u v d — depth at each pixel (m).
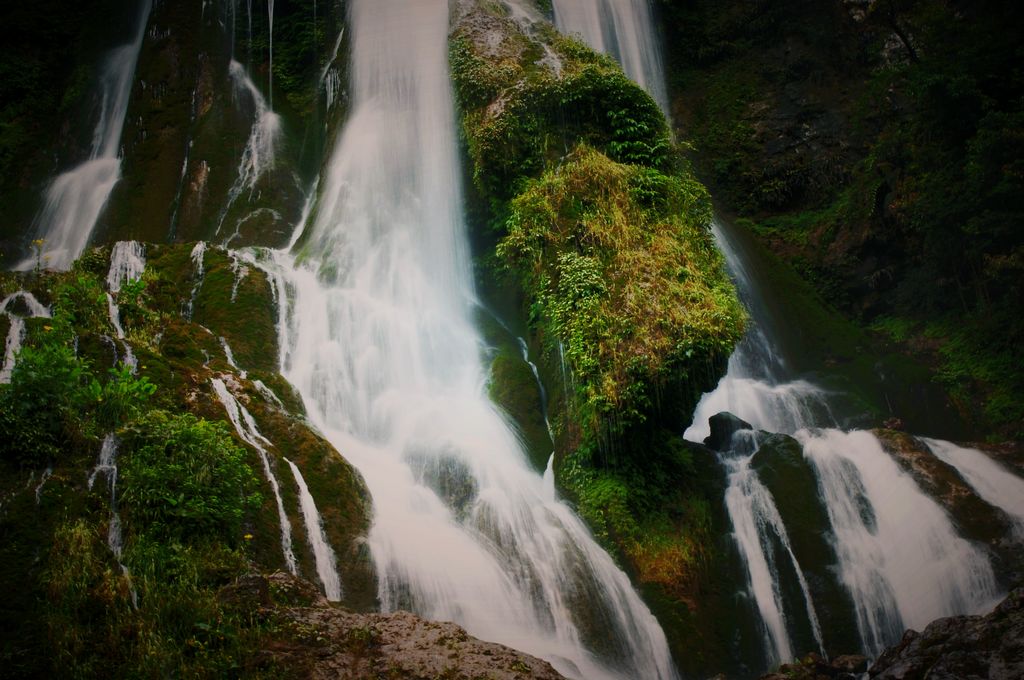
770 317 19.88
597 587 11.39
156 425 9.94
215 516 9.42
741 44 27.89
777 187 25.55
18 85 25.27
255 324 14.66
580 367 13.18
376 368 14.87
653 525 12.43
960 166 20.23
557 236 14.49
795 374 19.23
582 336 13.34
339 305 15.92
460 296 17.39
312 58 24.36
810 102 26.34
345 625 8.41
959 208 19.53
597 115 16.97
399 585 10.38
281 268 16.67
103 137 23.92
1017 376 18.25
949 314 20.89
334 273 17.00
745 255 20.72
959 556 12.48
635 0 27.31
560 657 10.33
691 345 12.99
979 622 8.69
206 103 23.25
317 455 11.52
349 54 21.84
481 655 8.19
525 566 11.24
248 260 16.02
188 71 23.80
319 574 10.12
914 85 20.75
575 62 18.19
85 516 8.84
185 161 22.34
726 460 14.19
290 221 20.44
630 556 12.05
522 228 14.78
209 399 11.35
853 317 22.22
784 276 21.47
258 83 24.03
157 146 22.59
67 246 21.27
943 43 21.33
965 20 21.92
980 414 18.39
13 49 25.81
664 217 15.05
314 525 10.59
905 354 20.48
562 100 16.81
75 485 9.05
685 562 12.15
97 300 12.74
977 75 20.38
